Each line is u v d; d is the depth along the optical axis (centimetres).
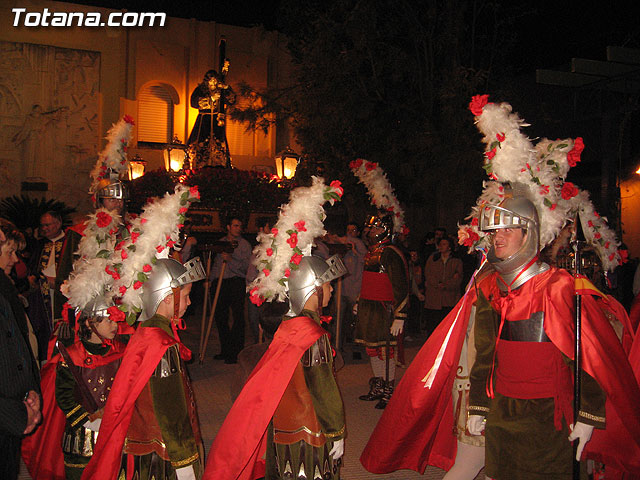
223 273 817
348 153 1316
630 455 312
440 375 351
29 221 1375
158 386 277
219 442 297
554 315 297
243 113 1458
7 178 1644
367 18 1234
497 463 311
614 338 292
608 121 1198
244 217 1151
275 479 307
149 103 1827
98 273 313
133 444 287
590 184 1432
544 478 299
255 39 1912
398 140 1308
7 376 244
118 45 1752
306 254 318
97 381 311
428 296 955
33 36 1666
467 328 372
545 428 299
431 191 1341
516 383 306
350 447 513
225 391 681
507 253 308
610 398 281
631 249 1373
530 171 313
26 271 598
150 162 1791
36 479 356
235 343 824
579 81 1154
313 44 1298
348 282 898
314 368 297
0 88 1641
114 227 367
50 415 356
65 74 1703
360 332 653
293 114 1416
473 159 1204
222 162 1491
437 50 1359
